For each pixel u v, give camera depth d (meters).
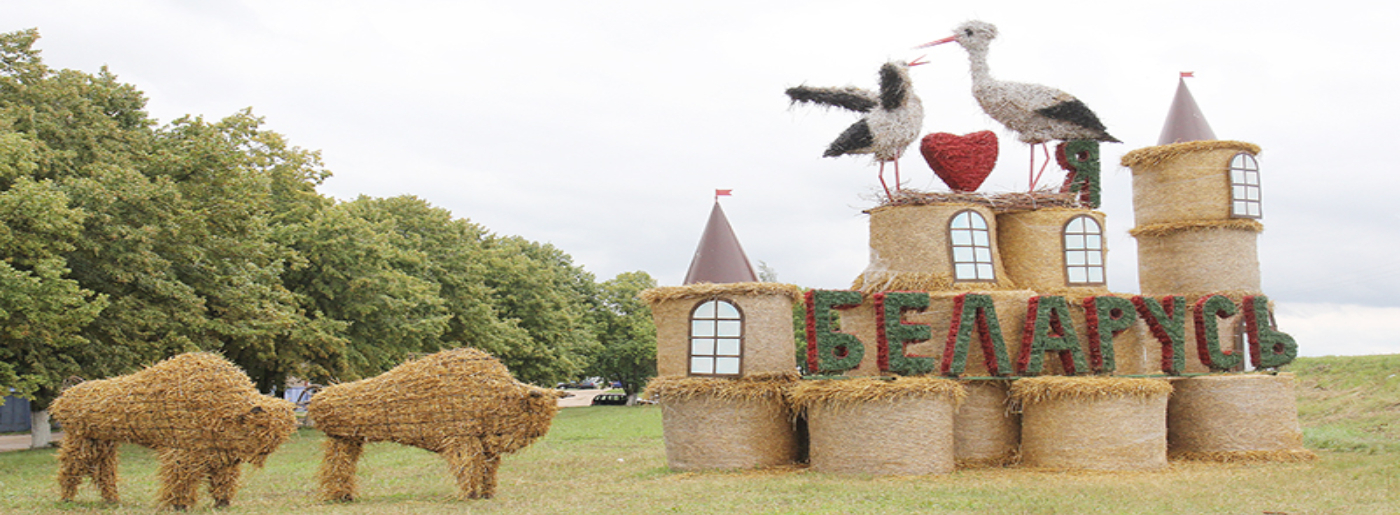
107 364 21.55
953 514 11.75
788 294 17.66
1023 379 16.64
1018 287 18.39
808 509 12.16
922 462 15.59
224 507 12.33
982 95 18.77
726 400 16.95
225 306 25.17
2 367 19.38
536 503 12.73
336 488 13.12
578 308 59.31
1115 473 15.69
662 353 17.73
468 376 13.12
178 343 22.44
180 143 26.27
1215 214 19.39
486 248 51.03
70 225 18.80
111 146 24.27
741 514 11.84
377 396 12.94
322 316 29.50
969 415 17.17
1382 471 15.23
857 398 15.70
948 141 18.20
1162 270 19.86
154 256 21.83
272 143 30.38
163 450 12.19
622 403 63.94
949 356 16.42
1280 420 17.84
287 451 24.41
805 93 18.00
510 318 45.03
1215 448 17.78
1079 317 17.94
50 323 18.45
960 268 17.69
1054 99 18.45
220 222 24.00
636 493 13.81
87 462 12.58
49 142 22.98
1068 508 12.07
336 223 31.95
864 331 18.02
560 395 13.35
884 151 18.05
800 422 17.91
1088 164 19.20
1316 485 13.81
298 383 42.25
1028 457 16.73
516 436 13.19
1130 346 18.44
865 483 14.55
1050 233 18.36
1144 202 20.34
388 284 32.31
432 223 41.69
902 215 17.88
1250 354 18.53
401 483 15.85
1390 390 27.00
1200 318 18.27
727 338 17.22
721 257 17.86
